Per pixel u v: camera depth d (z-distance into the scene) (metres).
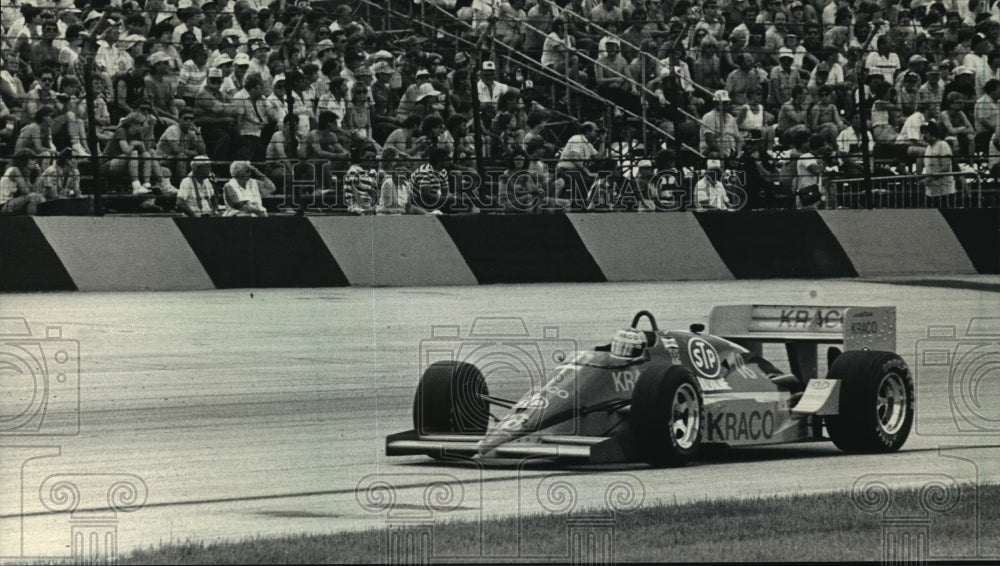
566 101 75.44
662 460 28.98
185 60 66.12
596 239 66.50
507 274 65.19
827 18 82.56
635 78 76.62
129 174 63.28
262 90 66.38
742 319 35.28
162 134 64.19
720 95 74.06
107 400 37.75
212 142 65.06
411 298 58.75
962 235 72.31
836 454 31.98
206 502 25.94
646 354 30.59
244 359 44.84
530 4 77.81
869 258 70.31
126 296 58.41
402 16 72.75
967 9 87.31
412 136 67.31
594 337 48.12
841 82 78.50
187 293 60.00
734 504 25.16
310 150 65.12
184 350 46.22
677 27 78.00
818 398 31.52
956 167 75.88
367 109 67.75
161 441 32.44
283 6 71.50
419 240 64.44
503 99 70.12
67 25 65.81
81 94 64.25
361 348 47.06
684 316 53.50
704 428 29.92
